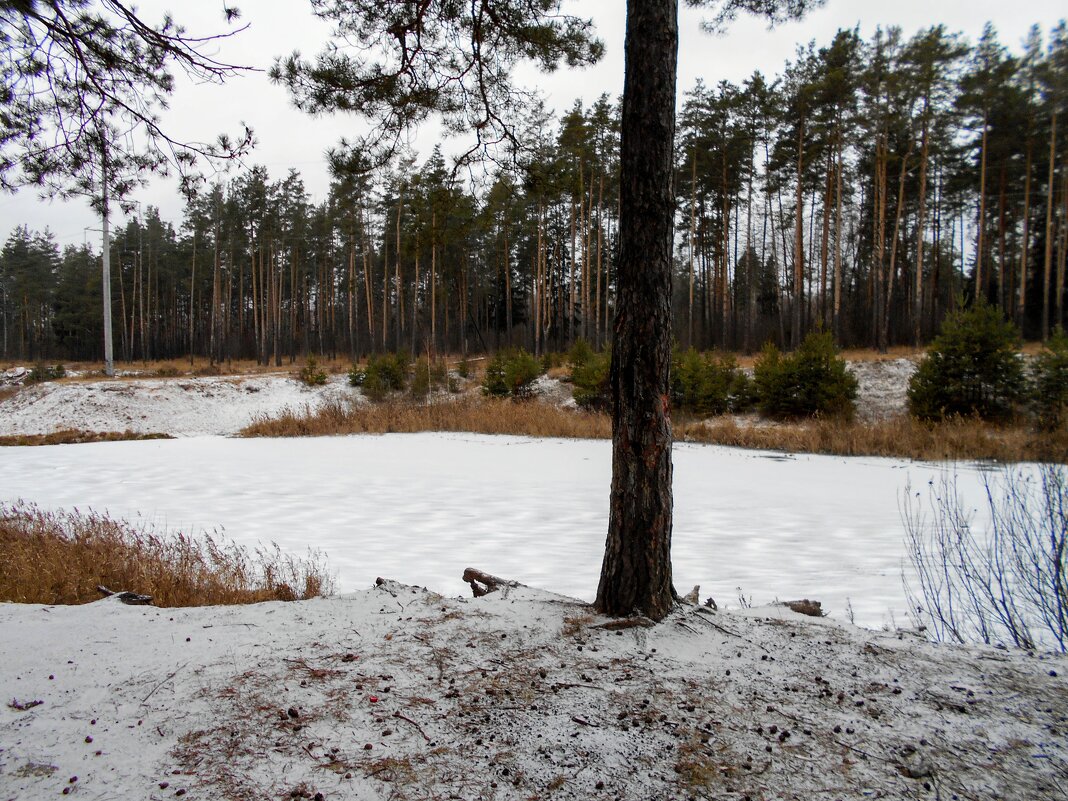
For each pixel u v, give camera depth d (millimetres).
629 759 2291
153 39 4078
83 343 64312
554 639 3367
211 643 3410
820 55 29953
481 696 2756
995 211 37219
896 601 5395
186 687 2875
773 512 9539
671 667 3053
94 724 2555
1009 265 41719
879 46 29359
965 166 33312
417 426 23578
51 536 7211
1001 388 18438
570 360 31266
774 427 21000
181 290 66125
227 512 9828
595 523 8953
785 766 2266
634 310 3555
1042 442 14820
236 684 2896
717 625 3539
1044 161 30812
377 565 6742
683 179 37438
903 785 2160
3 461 16672
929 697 2811
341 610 3914
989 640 4328
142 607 4156
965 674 3068
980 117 30219
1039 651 3537
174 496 11281
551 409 24672
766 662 3143
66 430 24906
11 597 5375
